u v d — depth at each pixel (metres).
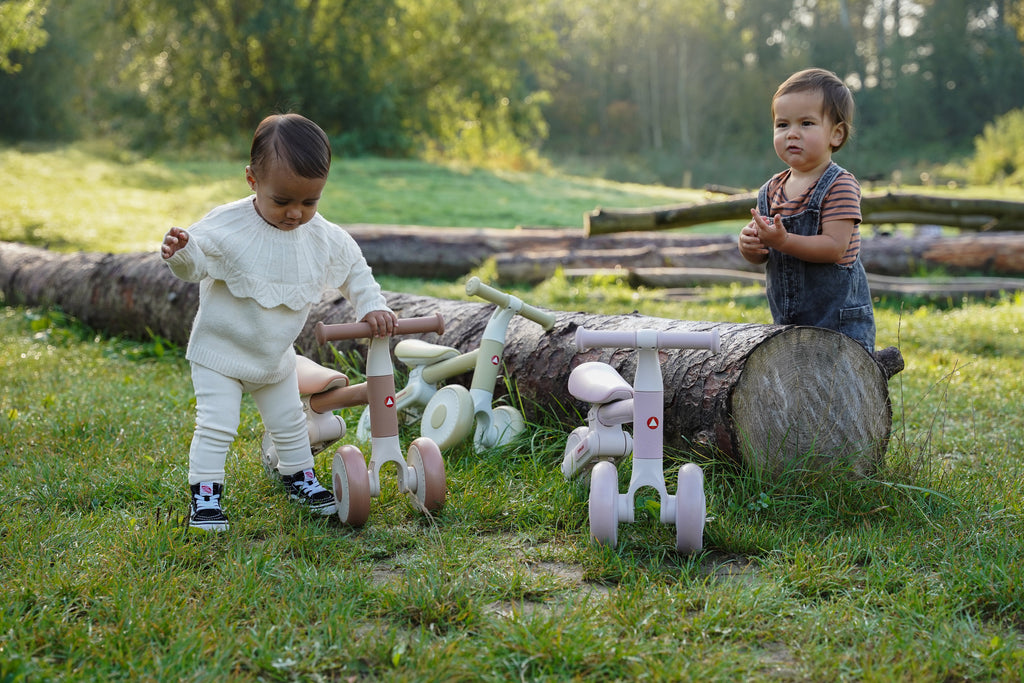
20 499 3.21
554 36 34.41
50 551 2.70
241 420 4.28
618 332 2.80
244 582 2.44
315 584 2.47
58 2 33.06
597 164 52.00
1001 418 4.62
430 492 3.07
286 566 2.64
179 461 3.66
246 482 3.39
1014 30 55.41
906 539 2.81
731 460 3.23
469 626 2.29
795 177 3.61
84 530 2.89
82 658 2.10
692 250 10.38
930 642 2.21
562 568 2.72
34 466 3.51
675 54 57.78
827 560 2.65
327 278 3.13
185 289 6.29
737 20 62.28
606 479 2.80
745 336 3.32
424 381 4.19
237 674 2.02
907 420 4.54
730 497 3.14
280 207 2.86
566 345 3.88
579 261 10.06
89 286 7.06
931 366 5.84
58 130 34.88
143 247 11.88
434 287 9.48
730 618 2.31
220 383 3.01
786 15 61.81
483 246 10.73
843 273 3.49
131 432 4.07
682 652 2.16
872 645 2.20
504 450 3.71
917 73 53.53
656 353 2.84
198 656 2.08
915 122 52.78
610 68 61.34
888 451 3.62
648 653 2.13
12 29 19.08
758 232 3.38
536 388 3.94
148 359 6.14
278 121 2.83
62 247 11.73
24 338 6.70
